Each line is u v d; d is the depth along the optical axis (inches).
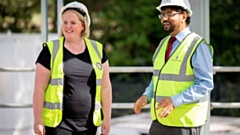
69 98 343.3
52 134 345.4
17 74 566.9
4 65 563.2
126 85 800.9
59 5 452.8
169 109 340.8
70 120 345.1
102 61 361.7
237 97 805.9
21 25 1045.2
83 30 352.5
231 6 1005.8
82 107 345.7
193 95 342.6
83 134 348.5
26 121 577.0
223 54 992.2
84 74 346.0
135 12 1047.6
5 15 1037.8
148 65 1027.3
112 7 1063.6
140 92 799.7
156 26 1034.1
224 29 1007.0
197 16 445.4
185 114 353.7
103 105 367.6
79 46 352.2
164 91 355.9
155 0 1045.8
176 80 351.9
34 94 345.7
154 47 1038.4
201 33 445.1
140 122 650.2
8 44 563.2
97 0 1074.1
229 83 898.7
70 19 346.0
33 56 579.8
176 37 358.3
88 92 347.9
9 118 563.2
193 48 349.7
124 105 490.3
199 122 357.7
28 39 575.5
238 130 590.2
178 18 355.3
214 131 583.5
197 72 347.6
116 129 605.6
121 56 1022.4
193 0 444.8
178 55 353.4
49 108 346.0
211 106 487.2
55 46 346.9
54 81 343.0
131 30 1044.5
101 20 1064.2
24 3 1032.2
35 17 1048.8
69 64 343.9
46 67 343.9
